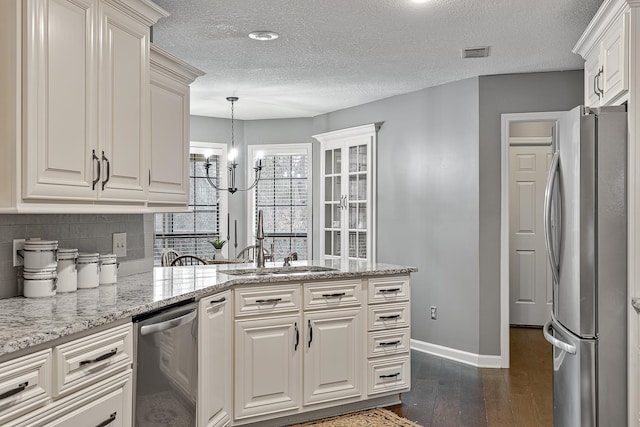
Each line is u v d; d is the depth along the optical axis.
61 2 2.15
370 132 6.20
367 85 5.47
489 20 3.65
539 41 4.07
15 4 1.98
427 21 3.68
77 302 2.29
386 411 3.74
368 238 6.20
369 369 3.70
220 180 7.44
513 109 4.95
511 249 6.69
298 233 7.53
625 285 2.65
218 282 3.02
